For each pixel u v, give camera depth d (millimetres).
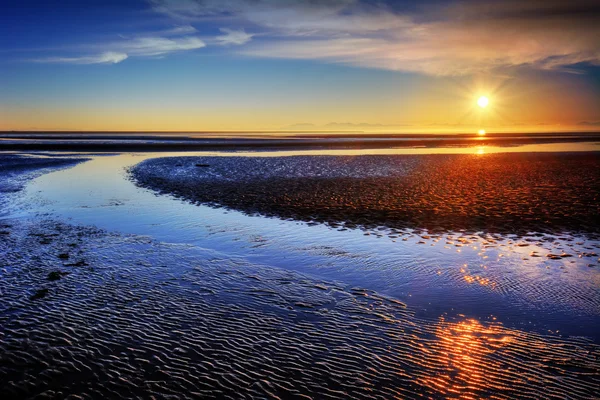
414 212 19781
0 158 51531
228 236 16250
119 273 12156
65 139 111125
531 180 28797
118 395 6695
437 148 72438
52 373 7234
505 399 6586
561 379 7102
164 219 19078
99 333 8609
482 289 11117
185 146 76688
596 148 67938
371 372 7316
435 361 7656
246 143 87688
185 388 6871
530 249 14352
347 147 75812
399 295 10797
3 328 8742
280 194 24719
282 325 9086
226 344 8242
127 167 41188
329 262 13297
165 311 9695
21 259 13234
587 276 11875
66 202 23188
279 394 6734
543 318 9445
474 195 23438
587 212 18984
